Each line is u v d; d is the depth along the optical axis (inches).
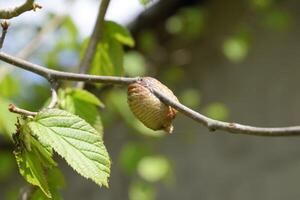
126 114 409.4
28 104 410.6
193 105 459.8
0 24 151.3
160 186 481.4
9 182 494.6
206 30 474.9
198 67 479.2
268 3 447.8
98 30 202.4
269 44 458.6
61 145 137.2
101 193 501.7
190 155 474.9
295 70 447.8
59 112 140.6
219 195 461.7
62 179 161.2
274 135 135.9
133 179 487.2
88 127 139.5
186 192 473.1
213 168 466.0
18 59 158.9
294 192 429.4
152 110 149.4
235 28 462.6
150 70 466.6
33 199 159.2
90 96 185.3
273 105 452.4
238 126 139.2
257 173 446.3
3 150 445.1
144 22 420.8
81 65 199.9
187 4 449.1
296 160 432.5
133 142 455.5
